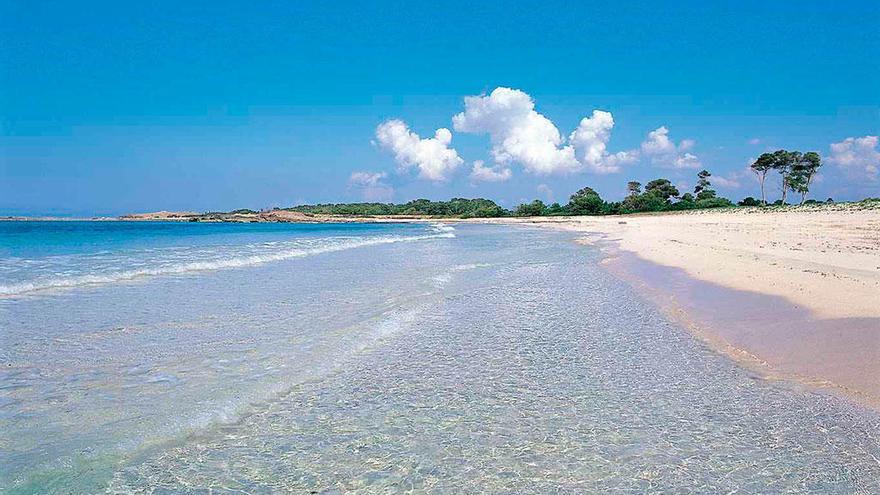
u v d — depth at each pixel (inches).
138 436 241.9
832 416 267.7
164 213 6048.2
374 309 520.1
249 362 348.5
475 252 1210.0
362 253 1161.4
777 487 203.9
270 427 255.6
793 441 241.3
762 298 546.9
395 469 218.8
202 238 1768.0
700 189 5241.1
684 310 522.0
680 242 1286.9
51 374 317.7
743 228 1726.1
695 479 210.7
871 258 825.5
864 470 215.8
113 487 201.3
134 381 309.4
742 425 259.0
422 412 275.7
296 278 721.6
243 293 595.5
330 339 408.2
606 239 1695.4
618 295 613.6
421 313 511.8
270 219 5423.2
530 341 413.4
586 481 210.1
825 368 335.6
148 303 528.4
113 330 419.8
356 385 313.0
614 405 285.6
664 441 243.1
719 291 605.0
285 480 209.6
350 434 249.6
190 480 207.8
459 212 7017.7
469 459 227.5
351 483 208.2
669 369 345.1
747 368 345.4
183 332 418.6
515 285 687.1
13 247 1221.7
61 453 224.7
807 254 894.4
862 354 354.9
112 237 1788.9
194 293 589.9
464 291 638.5
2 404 272.5
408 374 333.4
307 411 274.5
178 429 250.1
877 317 442.0
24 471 209.6
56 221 5073.8
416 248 1337.4
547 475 214.5
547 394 301.7
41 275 683.4
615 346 399.2
